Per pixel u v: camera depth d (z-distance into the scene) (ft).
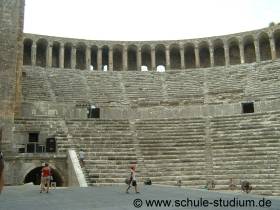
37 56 194.70
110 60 192.85
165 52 198.39
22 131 110.73
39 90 150.61
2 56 114.01
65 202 49.52
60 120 118.21
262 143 98.58
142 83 168.66
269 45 194.29
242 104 131.95
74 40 191.62
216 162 94.17
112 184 85.10
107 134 113.60
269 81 151.33
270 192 79.25
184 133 113.39
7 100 110.42
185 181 87.61
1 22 116.98
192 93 157.69
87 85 163.22
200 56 204.74
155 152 101.76
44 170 66.80
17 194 62.64
